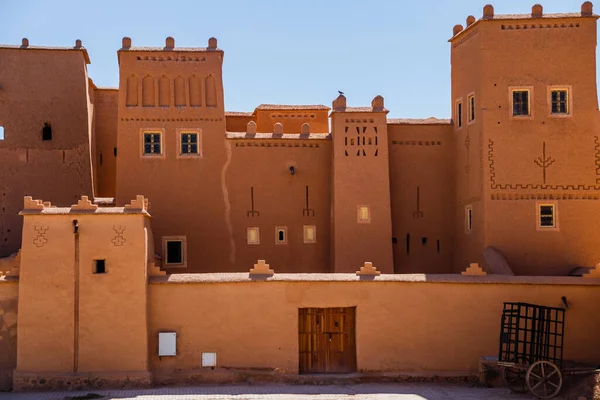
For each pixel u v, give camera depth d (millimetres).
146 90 27641
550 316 21344
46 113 28578
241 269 27375
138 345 21297
